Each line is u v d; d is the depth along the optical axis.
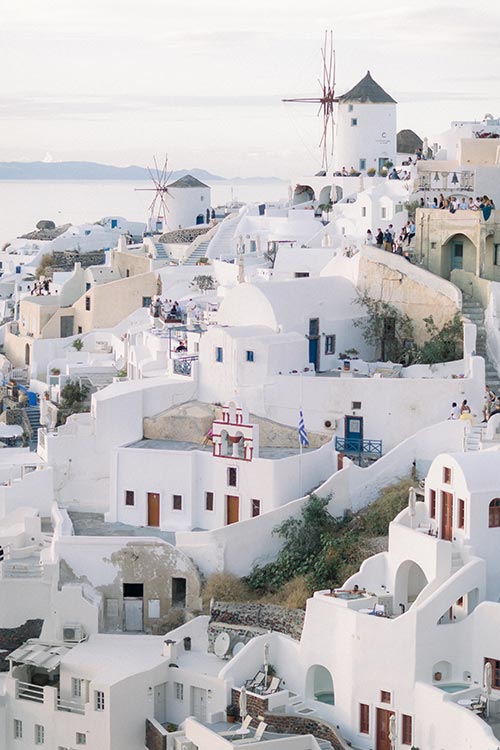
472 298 107.56
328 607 82.62
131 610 94.25
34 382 130.75
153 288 140.25
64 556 94.25
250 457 95.94
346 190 152.88
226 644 88.19
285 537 93.94
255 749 79.31
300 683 84.25
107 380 122.94
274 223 148.38
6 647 92.25
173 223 176.88
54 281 154.38
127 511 100.44
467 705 75.94
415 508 86.12
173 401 104.50
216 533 93.31
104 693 85.06
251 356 102.00
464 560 82.06
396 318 108.31
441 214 109.81
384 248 110.88
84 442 103.38
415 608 78.94
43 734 87.50
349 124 157.88
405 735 79.06
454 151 138.88
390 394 99.56
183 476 98.69
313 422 100.88
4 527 99.62
